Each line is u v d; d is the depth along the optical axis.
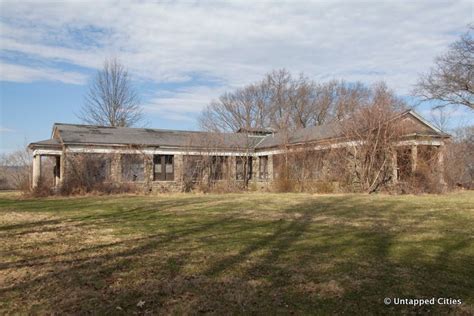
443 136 20.78
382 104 20.44
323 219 10.52
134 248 7.19
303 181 22.22
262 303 4.45
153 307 4.38
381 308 4.30
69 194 21.27
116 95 40.62
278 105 50.62
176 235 8.44
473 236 8.00
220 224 9.90
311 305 4.39
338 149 21.00
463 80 30.62
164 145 26.58
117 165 24.16
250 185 26.41
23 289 5.00
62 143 23.72
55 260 6.40
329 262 6.06
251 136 33.28
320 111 49.69
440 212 11.69
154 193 23.00
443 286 4.94
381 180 20.20
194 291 4.85
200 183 25.09
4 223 10.54
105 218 11.37
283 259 6.27
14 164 30.30
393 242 7.46
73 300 4.60
